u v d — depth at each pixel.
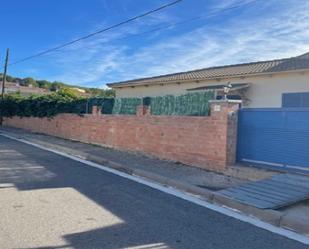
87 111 18.70
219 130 10.23
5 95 36.31
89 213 6.15
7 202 6.68
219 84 22.27
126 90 30.77
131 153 14.18
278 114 9.29
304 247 4.98
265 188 7.70
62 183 8.47
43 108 24.09
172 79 25.22
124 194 7.63
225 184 8.65
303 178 8.34
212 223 5.89
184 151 11.55
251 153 9.92
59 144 17.27
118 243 4.86
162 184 8.99
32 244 4.71
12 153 13.92
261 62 23.45
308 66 17.95
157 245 4.85
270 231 5.61
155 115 13.09
